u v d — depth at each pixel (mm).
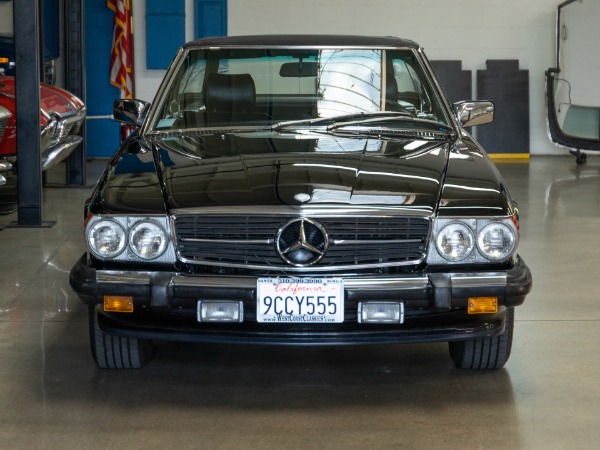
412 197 3291
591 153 12906
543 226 7195
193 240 3248
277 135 3939
